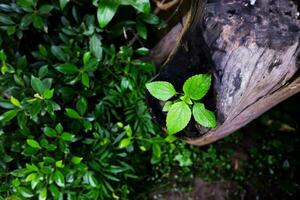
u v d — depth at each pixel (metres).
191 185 0.90
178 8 0.63
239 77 0.35
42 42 0.71
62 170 0.57
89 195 0.62
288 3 0.35
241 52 0.34
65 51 0.61
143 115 0.65
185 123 0.35
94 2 0.51
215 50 0.34
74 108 0.65
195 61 0.37
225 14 0.34
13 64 0.63
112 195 0.72
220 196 0.91
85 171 0.60
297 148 0.94
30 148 0.55
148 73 0.68
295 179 0.93
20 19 0.60
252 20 0.34
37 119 0.58
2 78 0.58
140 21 0.62
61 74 0.62
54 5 0.62
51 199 0.61
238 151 0.95
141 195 0.85
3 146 0.57
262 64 0.35
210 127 0.35
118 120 0.71
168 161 0.85
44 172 0.55
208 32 0.34
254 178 0.93
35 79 0.52
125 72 0.64
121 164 0.71
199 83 0.34
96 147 0.64
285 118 0.92
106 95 0.66
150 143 0.67
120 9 0.69
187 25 0.42
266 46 0.33
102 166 0.64
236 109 0.40
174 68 0.39
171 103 0.38
